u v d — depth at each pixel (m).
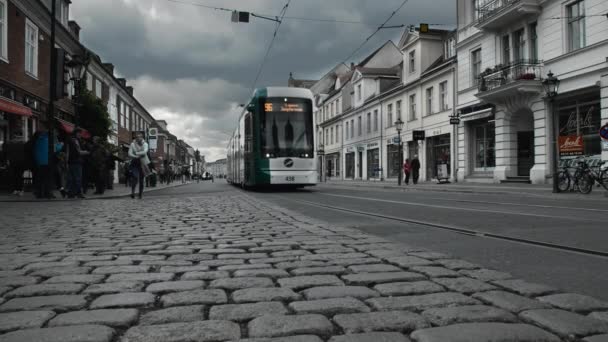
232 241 5.19
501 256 4.36
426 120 31.11
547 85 15.53
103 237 5.59
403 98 34.78
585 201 11.84
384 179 38.53
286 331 2.23
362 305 2.64
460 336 2.14
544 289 3.00
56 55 12.70
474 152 25.91
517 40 21.95
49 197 13.45
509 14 20.94
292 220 7.41
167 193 18.44
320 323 2.34
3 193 15.73
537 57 20.56
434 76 29.56
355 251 4.52
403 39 34.47
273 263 3.95
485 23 22.31
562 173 15.27
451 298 2.78
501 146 22.72
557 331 2.22
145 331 2.24
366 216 8.27
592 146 17.86
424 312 2.51
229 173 36.59
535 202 11.52
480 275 3.42
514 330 2.22
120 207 10.41
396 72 43.41
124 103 41.75
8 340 2.12
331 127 54.84
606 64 16.86
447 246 4.96
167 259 4.16
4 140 16.92
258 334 2.20
